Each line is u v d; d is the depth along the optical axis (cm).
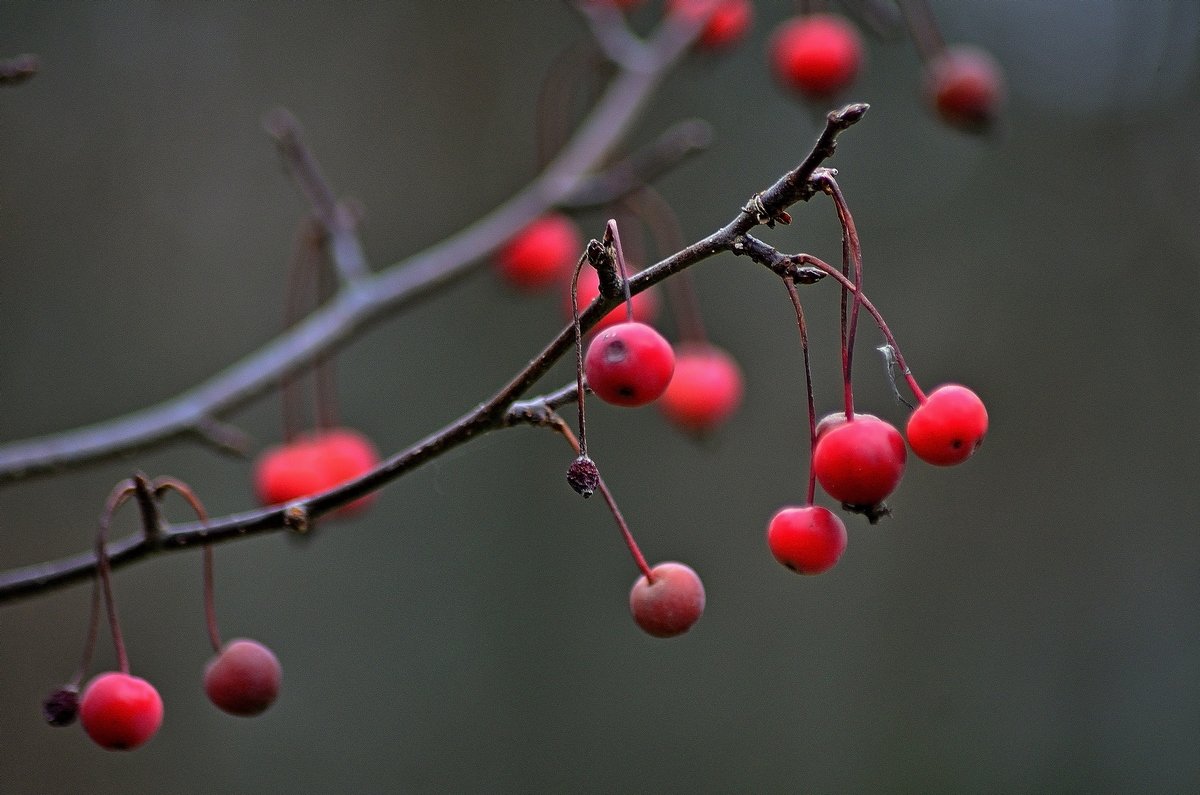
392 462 146
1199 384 545
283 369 238
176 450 413
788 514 137
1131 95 547
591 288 250
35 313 405
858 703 509
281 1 462
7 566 397
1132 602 536
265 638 422
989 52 561
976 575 543
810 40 297
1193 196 535
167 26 442
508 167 477
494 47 484
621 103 291
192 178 438
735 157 513
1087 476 554
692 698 480
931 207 553
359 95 468
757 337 514
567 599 468
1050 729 511
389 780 423
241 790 407
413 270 256
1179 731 502
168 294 427
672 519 490
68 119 422
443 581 452
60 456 211
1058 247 556
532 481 473
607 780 455
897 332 538
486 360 459
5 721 387
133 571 410
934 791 490
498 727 446
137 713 148
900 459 129
